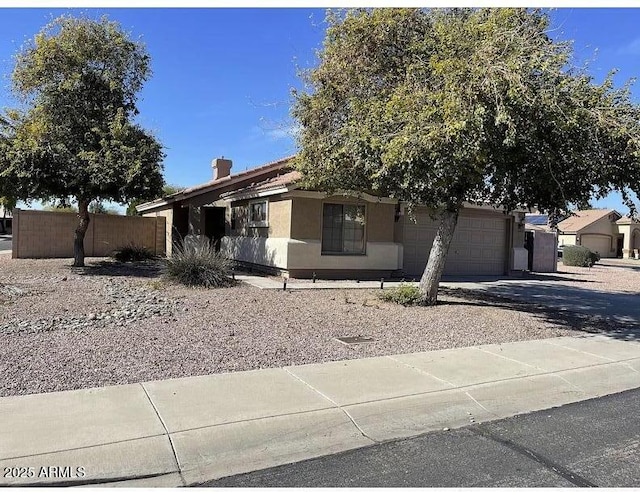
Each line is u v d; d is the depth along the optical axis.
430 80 9.05
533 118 8.27
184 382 5.73
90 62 16.59
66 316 9.04
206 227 21.44
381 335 8.47
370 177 10.09
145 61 17.39
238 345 7.41
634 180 9.29
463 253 19.31
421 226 18.16
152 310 9.73
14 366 6.04
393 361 6.91
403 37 10.41
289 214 15.36
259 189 16.58
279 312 10.03
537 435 4.83
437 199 10.23
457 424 5.06
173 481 3.84
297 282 14.52
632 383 6.61
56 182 14.95
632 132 8.30
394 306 11.12
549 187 9.84
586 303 13.16
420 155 8.32
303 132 11.94
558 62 8.06
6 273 15.29
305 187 13.76
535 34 8.42
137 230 23.70
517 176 9.84
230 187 19.17
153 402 5.09
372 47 10.44
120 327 8.28
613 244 51.19
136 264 19.02
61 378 5.71
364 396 5.50
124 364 6.30
